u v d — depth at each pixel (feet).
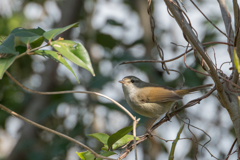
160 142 38.45
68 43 14.28
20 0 39.55
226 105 16.42
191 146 35.01
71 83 40.91
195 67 35.94
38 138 40.22
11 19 35.29
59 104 38.06
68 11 42.65
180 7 16.24
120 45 42.75
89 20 42.86
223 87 16.70
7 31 34.81
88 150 17.16
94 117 38.86
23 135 39.17
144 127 37.47
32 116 39.42
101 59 42.50
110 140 16.42
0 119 39.04
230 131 36.35
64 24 42.42
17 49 16.02
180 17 15.47
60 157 37.93
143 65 38.65
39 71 43.57
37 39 15.08
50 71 42.14
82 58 13.99
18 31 15.47
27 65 40.57
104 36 42.24
